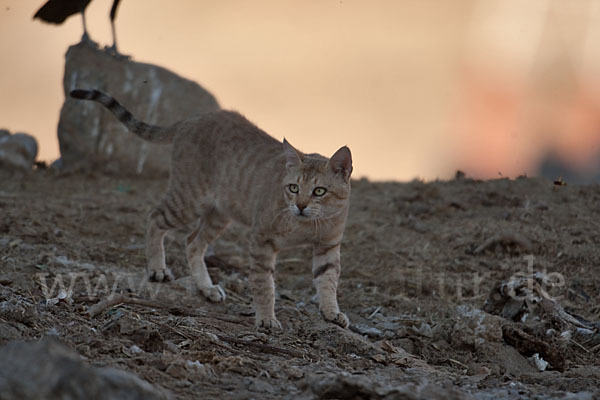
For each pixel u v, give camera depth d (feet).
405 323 68.03
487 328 62.34
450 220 98.58
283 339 60.44
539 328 65.87
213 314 65.46
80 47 128.67
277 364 51.31
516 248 86.69
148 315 61.05
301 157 66.90
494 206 103.35
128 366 45.19
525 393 49.01
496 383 52.65
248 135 74.38
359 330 66.13
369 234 94.17
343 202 66.64
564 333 65.26
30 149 128.26
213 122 77.10
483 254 87.15
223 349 53.67
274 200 65.98
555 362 59.72
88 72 126.41
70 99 127.54
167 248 88.94
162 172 127.75
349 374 47.47
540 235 89.61
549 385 53.26
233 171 72.74
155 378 44.16
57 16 123.95
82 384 32.45
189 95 129.90
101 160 126.41
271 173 68.80
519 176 119.24
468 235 91.97
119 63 128.26
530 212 98.22
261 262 65.67
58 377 32.07
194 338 55.31
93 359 46.21
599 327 66.85
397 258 86.89
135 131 82.02
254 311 69.56
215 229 76.95
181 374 45.34
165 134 81.05
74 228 90.99
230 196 73.26
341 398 42.09
